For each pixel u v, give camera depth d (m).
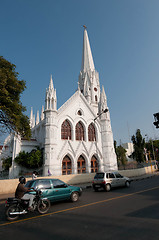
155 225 5.64
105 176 15.20
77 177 22.02
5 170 40.03
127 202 9.38
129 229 5.44
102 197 11.62
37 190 8.43
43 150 31.30
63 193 10.11
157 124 15.95
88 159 33.25
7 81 16.80
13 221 7.18
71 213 7.83
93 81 49.88
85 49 55.25
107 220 6.46
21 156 30.77
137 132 49.28
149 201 9.27
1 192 16.48
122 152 51.75
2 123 17.94
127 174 28.77
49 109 31.00
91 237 4.98
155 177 26.34
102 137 36.75
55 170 28.27
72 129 33.62
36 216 7.74
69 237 5.09
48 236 5.28
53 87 33.53
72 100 35.41
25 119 18.95
